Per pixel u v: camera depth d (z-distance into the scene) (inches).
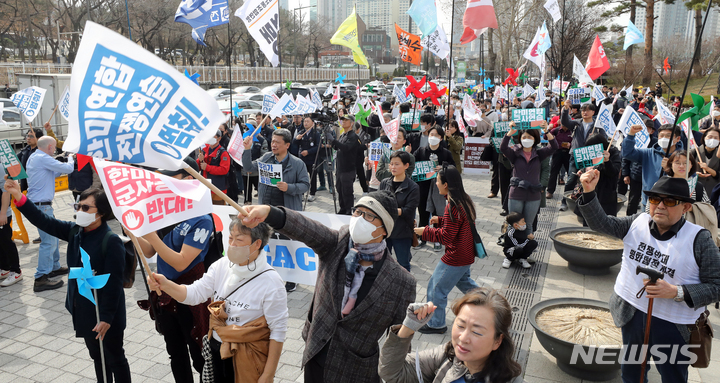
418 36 532.7
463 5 1493.6
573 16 1477.6
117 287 146.4
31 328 215.2
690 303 121.1
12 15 1920.5
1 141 252.7
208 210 110.9
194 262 149.4
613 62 1872.5
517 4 1566.2
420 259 300.5
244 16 363.3
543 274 275.1
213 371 129.0
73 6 1798.7
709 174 247.8
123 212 99.0
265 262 125.2
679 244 126.7
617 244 275.6
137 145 90.8
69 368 184.1
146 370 181.8
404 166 231.1
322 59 3449.8
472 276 272.4
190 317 149.1
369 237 113.3
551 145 291.4
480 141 454.9
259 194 259.3
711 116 376.5
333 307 117.3
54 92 754.2
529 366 182.1
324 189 501.0
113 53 88.0
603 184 309.0
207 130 95.3
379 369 96.1
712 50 1756.9
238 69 1982.0
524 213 289.6
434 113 619.5
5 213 255.1
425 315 92.4
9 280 261.3
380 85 1692.9
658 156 245.1
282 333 122.7
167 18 1765.5
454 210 189.6
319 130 467.8
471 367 86.7
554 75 1509.6
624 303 136.7
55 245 267.3
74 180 346.3
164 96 91.8
